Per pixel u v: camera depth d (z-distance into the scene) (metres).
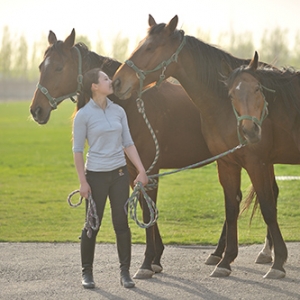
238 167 9.50
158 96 9.99
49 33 10.20
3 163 27.23
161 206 15.69
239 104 8.08
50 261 9.79
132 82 8.95
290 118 8.64
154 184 9.48
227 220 9.36
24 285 8.31
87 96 8.48
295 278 8.66
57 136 43.44
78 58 9.60
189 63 9.23
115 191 8.20
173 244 11.39
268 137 9.09
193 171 23.59
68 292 7.95
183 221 13.81
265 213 9.02
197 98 9.34
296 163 9.76
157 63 9.05
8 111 78.38
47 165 26.41
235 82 8.16
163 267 9.55
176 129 10.18
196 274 9.05
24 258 10.03
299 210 14.75
